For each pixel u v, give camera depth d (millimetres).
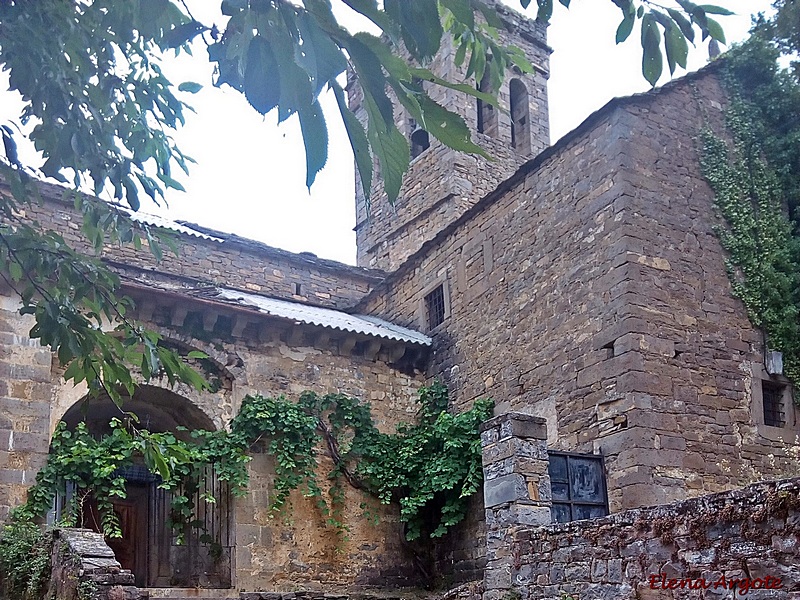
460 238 15586
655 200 12477
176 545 14156
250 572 13109
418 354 15820
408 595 13281
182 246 17219
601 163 12750
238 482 13102
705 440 11625
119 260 16375
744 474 11758
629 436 11227
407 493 14562
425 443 14289
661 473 11125
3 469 11562
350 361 15227
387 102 2627
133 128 6102
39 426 12008
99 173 5840
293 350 14734
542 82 22984
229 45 2662
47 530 10555
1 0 5027
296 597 12148
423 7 2664
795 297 12906
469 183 20438
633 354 11555
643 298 11898
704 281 12469
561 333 12812
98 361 5941
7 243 5730
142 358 6027
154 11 3068
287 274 18406
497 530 9430
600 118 12898
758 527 6531
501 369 13898
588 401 12023
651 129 12852
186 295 13508
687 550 7062
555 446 12414
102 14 5355
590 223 12719
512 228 14289
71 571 9094
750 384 12320
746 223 13047
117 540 14992
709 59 13766
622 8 3332
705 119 13422
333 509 14102
